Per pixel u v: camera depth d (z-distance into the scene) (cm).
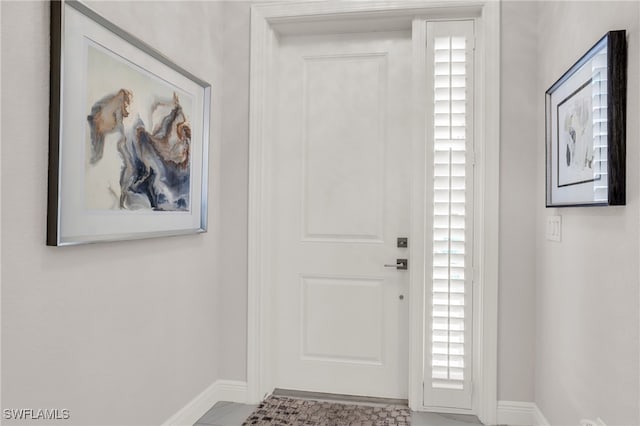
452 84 232
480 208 227
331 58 255
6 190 115
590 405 154
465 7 225
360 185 252
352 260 252
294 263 257
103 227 148
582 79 156
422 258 233
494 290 222
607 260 142
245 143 247
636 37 126
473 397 230
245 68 247
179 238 203
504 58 223
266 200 247
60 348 133
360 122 252
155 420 185
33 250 123
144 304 176
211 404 237
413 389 234
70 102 132
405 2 229
